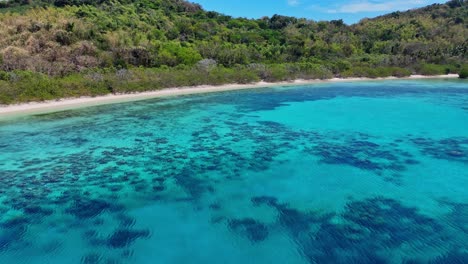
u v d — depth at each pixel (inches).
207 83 1749.5
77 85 1352.1
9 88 1170.6
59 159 684.7
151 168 639.8
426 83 2018.9
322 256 373.7
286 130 916.6
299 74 2081.7
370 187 549.6
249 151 737.0
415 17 4397.1
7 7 2770.7
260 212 472.4
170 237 414.3
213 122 1007.0
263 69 1998.0
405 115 1088.8
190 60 1982.0
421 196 516.7
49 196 524.1
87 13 2395.4
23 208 486.6
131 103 1300.4
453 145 768.9
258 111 1163.3
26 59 1485.0
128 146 772.6
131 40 2010.3
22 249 391.9
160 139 829.8
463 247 386.3
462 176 591.2
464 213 464.1
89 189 549.0
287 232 421.7
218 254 380.8
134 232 426.3
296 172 615.2
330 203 496.4
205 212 474.3
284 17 3964.1
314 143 793.6
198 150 745.6
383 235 411.2
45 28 1862.7
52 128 920.9
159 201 508.1
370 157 691.4
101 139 823.7
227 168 638.5
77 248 393.4
